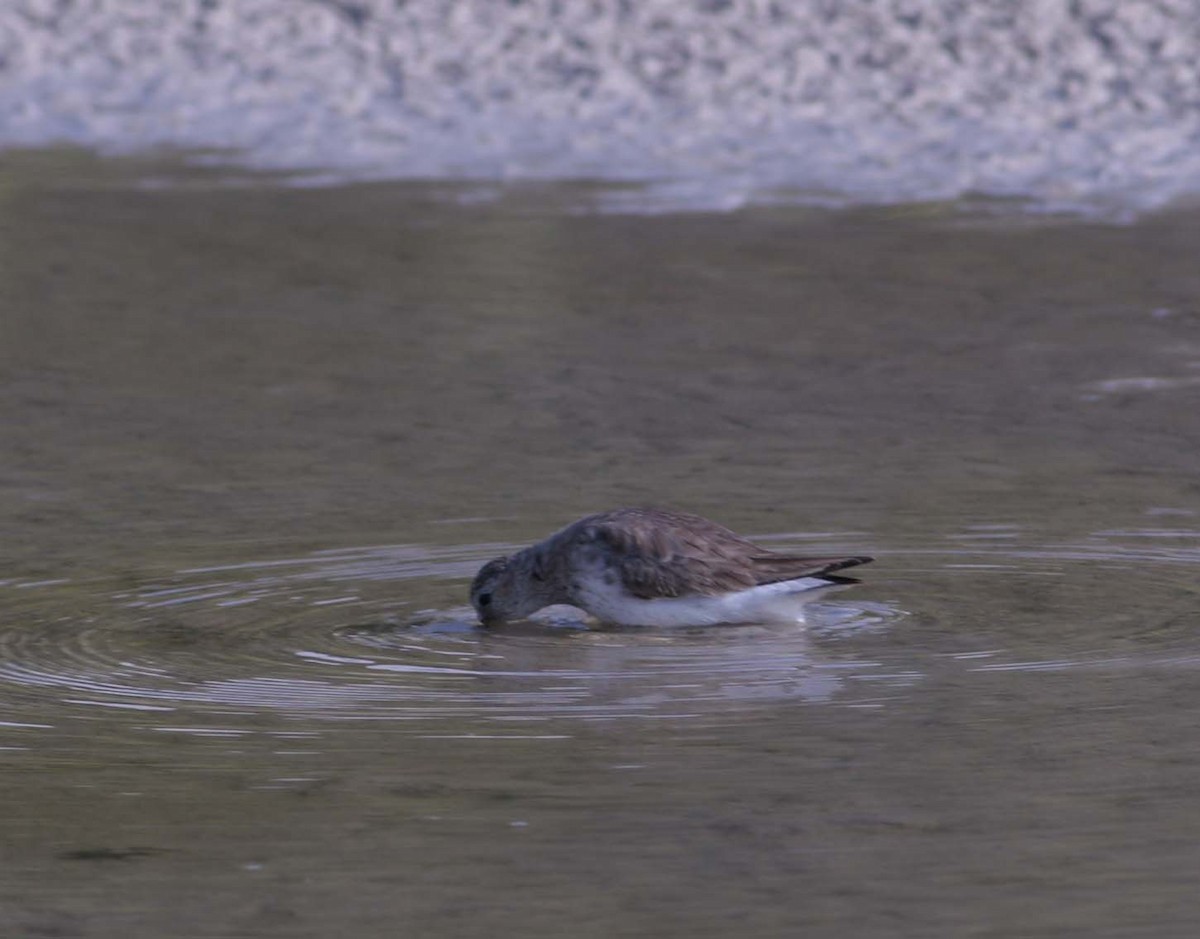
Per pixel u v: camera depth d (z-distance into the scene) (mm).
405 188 85438
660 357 60469
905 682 31484
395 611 36469
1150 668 31875
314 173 88500
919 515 42781
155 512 44531
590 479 47000
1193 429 51031
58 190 86438
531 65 98312
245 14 105375
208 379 58844
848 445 50094
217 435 52312
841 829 25391
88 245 77438
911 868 24156
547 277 71500
